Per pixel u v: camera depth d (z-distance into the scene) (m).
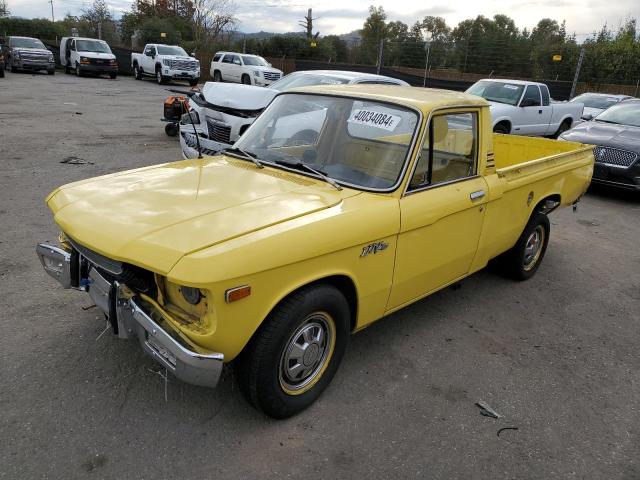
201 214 2.90
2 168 8.16
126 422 3.00
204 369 2.60
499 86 14.20
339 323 3.23
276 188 3.35
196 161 3.99
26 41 27.97
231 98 8.19
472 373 3.82
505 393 3.62
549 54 28.22
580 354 4.23
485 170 4.27
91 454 2.76
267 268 2.64
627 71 28.28
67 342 3.68
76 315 4.04
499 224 4.55
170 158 9.66
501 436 3.19
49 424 2.93
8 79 23.44
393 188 3.43
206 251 2.54
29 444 2.78
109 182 3.45
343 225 3.03
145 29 40.47
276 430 3.05
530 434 3.23
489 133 4.29
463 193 3.94
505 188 4.43
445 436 3.14
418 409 3.36
